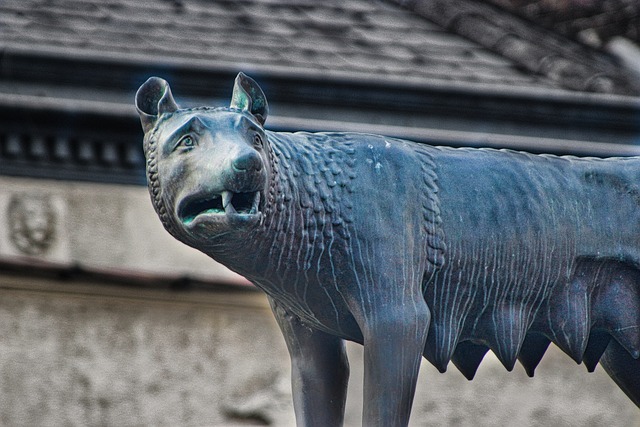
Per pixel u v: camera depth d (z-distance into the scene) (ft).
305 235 19.13
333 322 19.60
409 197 19.52
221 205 18.52
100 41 43.50
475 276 19.66
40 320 44.14
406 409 19.22
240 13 46.98
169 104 18.92
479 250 19.65
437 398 45.27
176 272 44.24
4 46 41.96
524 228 19.81
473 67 45.60
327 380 20.24
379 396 19.17
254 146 18.66
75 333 44.19
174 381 44.50
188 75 41.75
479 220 19.69
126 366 44.37
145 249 44.27
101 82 42.39
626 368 21.12
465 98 42.96
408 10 49.42
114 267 44.06
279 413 44.37
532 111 43.50
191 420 44.39
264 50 44.32
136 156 43.73
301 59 44.14
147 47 43.45
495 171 19.98
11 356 43.96
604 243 20.13
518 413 45.52
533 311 20.01
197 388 44.52
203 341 44.75
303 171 19.29
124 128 43.09
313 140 19.62
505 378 45.60
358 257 19.22
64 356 44.09
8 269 43.62
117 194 44.32
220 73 41.70
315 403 20.21
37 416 43.83
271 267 19.19
